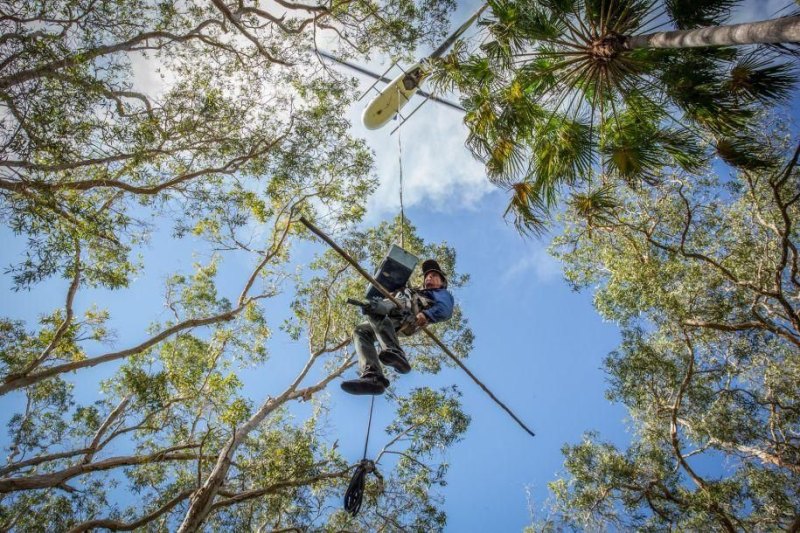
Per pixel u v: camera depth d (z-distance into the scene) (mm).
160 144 9562
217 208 11688
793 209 12383
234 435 11133
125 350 11031
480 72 8039
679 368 13172
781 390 12258
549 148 8430
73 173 10188
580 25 7398
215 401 13023
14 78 7258
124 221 8875
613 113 8320
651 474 12008
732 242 12812
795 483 11688
